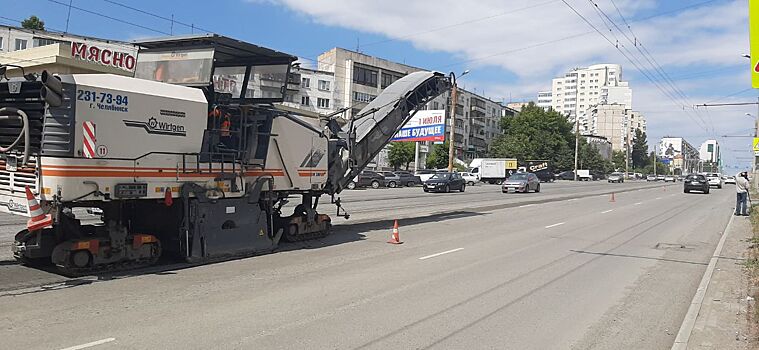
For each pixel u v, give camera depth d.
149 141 9.21
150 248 9.56
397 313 7.17
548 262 11.41
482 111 111.12
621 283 9.58
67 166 8.18
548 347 6.09
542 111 100.25
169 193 9.53
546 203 29.62
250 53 11.83
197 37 10.66
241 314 6.88
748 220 21.83
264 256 11.05
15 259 9.68
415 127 59.69
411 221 18.36
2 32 48.69
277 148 11.90
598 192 45.66
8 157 8.72
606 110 159.38
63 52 25.83
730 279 9.98
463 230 16.39
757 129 46.78
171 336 5.94
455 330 6.55
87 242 8.66
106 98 8.61
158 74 11.24
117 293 7.72
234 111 11.14
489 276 9.75
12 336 5.75
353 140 15.05
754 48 8.68
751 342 6.33
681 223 20.58
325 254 11.49
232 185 10.76
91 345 5.56
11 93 8.46
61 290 7.80
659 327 7.02
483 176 71.56
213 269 9.60
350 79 77.38
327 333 6.25
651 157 168.75
